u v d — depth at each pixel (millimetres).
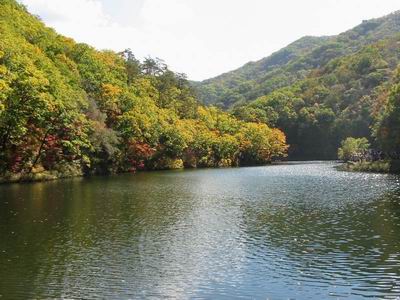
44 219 33781
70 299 18156
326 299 18250
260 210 38469
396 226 30812
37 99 58281
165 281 20250
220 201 44219
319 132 171000
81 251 25000
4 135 59125
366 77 176375
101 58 114375
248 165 137125
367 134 153125
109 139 81438
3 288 19297
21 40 72500
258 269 21969
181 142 111250
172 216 35500
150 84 137250
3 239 27484
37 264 22641
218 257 24000
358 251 24875
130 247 25953
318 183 62781
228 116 162250
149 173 91500
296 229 30594
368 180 65312
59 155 71000
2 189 52938
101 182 65375
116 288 19391
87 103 76438
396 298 18281
